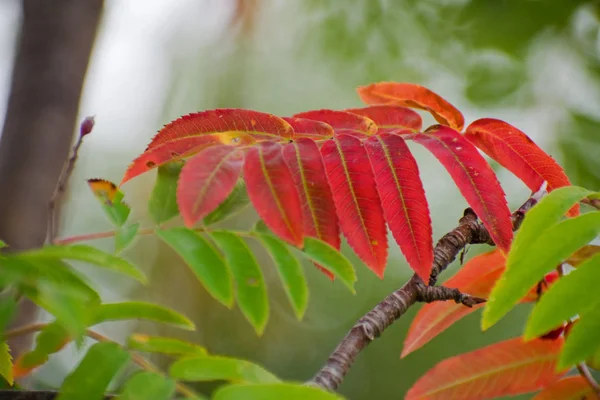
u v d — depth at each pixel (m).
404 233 0.69
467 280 0.74
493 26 1.64
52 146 1.12
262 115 0.69
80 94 1.20
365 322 0.70
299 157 0.68
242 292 0.66
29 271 0.62
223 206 0.69
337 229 0.68
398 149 0.70
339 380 0.68
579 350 0.62
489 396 0.70
